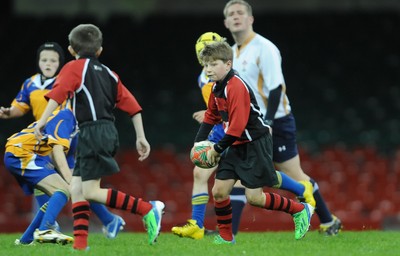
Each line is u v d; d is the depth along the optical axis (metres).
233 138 22.09
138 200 21.36
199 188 27.59
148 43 100.81
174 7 119.38
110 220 28.84
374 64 96.00
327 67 96.44
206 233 30.17
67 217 56.16
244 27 29.25
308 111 87.56
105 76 21.69
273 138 29.42
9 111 29.08
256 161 22.72
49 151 26.12
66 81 20.94
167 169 69.25
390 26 102.44
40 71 29.06
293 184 26.89
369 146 77.00
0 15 102.69
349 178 66.06
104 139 20.95
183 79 95.06
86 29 21.95
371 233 30.61
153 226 21.30
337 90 91.62
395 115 85.56
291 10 113.12
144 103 90.19
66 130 25.98
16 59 95.75
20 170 25.53
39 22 102.12
